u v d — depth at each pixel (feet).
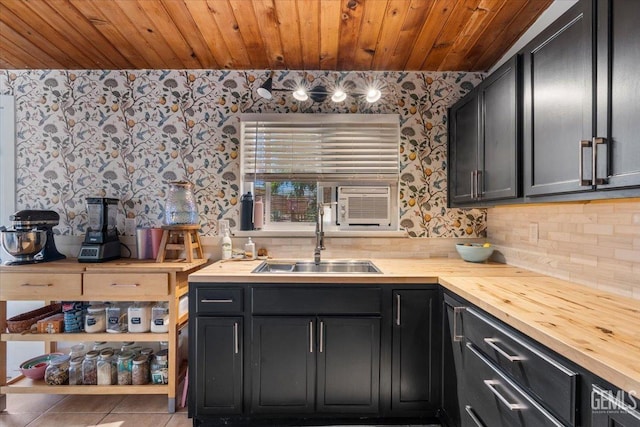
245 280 5.72
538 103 4.54
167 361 6.48
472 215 7.88
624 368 2.34
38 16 5.72
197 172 7.82
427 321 5.76
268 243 7.77
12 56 7.09
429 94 7.86
